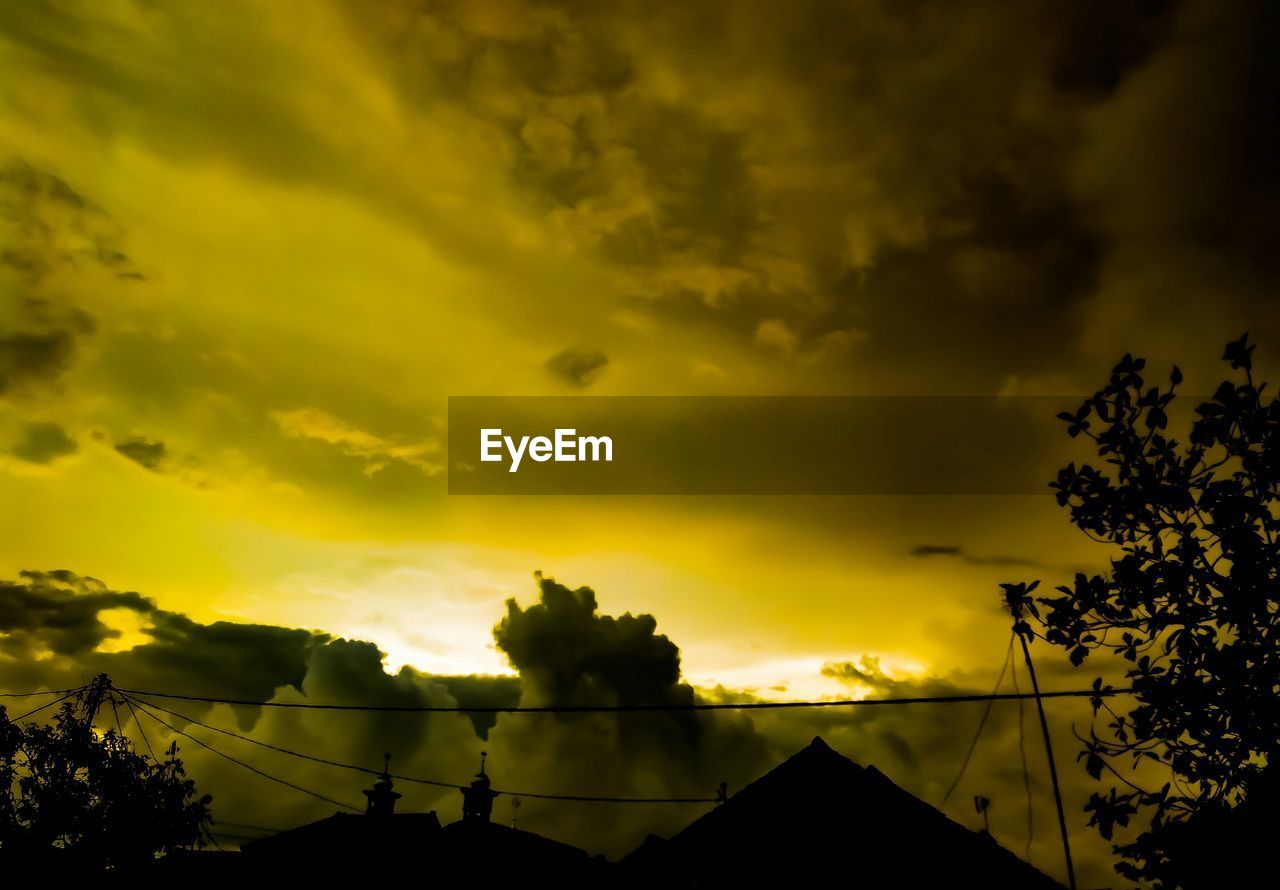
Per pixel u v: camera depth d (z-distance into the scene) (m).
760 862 15.61
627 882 15.15
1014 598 9.09
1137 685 8.41
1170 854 7.99
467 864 20.06
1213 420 8.52
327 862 20.12
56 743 19.48
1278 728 7.73
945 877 15.43
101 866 19.42
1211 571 8.36
